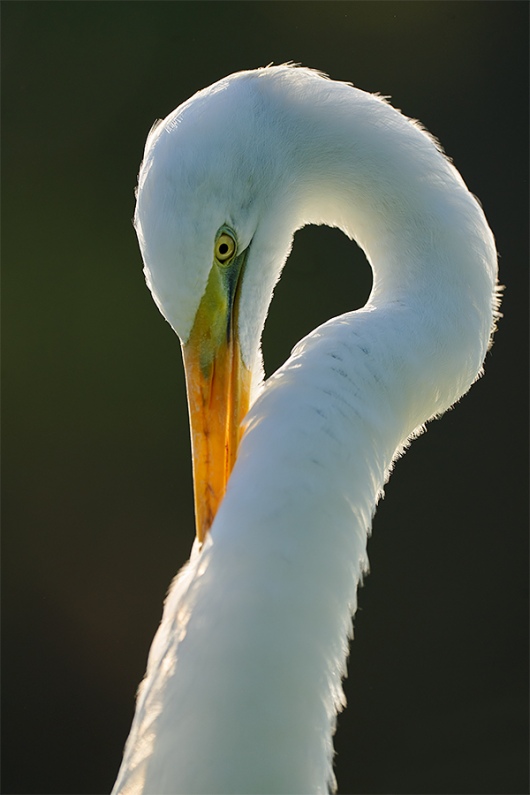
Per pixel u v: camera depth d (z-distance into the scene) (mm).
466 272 5555
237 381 5578
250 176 5559
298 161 5574
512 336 8734
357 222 5590
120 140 9664
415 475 8531
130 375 9086
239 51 9641
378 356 5516
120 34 9906
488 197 9141
